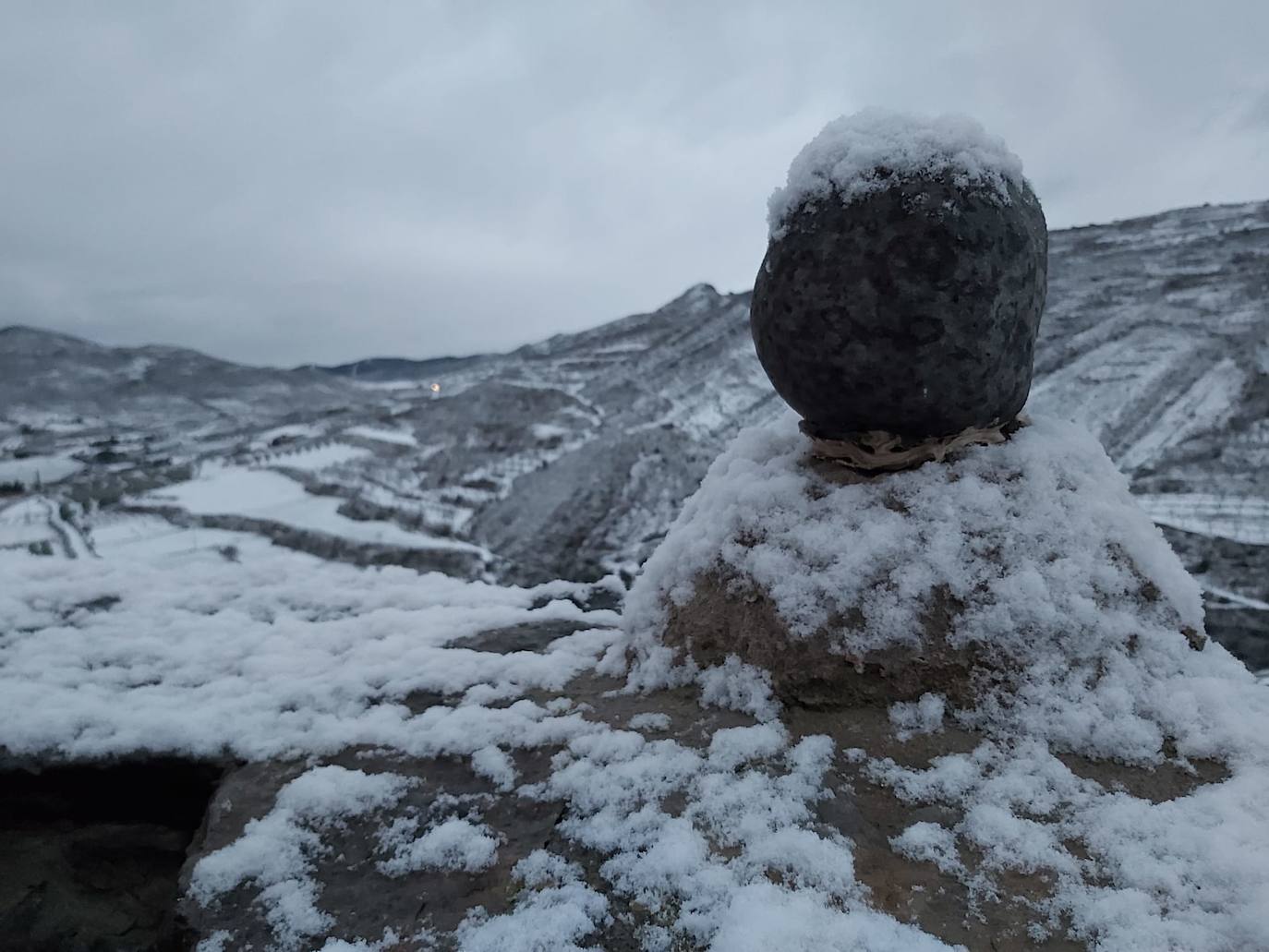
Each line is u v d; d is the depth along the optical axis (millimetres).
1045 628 428
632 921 330
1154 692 416
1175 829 347
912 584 442
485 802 412
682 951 314
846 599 448
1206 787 375
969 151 452
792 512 487
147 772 487
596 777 412
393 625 649
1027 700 418
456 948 329
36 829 494
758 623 466
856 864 349
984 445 488
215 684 546
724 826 372
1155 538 460
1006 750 405
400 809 416
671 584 525
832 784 395
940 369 450
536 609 699
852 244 450
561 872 360
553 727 463
